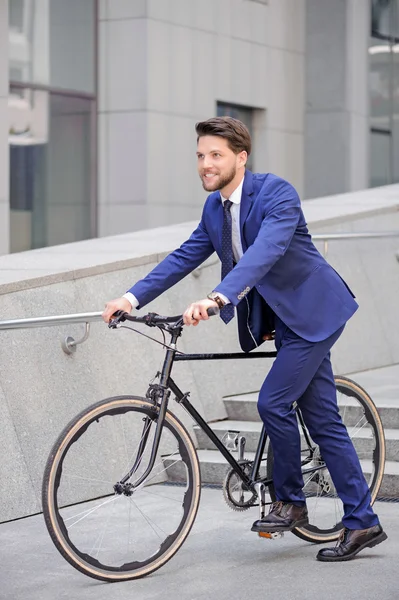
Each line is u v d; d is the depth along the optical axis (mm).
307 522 5172
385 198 11391
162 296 7711
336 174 20109
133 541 4820
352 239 8898
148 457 4898
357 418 5699
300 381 4969
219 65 17938
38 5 15781
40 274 6699
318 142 20219
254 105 18844
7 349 6270
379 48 21422
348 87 20047
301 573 4832
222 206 5047
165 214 16953
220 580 4750
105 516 4961
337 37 20016
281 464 5051
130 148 16656
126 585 4715
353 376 8898
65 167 16344
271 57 19234
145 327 7406
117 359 7082
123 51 16641
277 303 4961
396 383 8508
